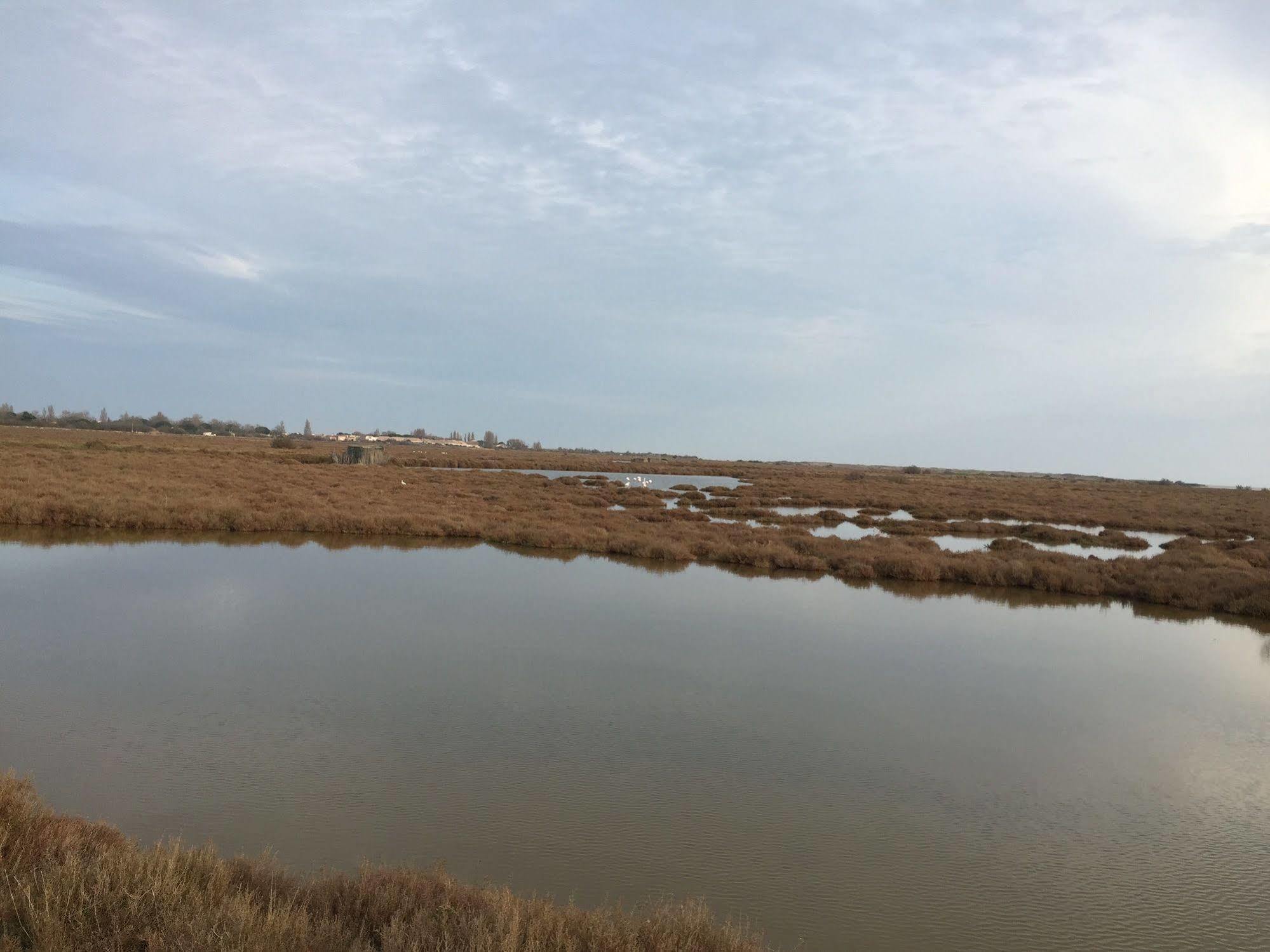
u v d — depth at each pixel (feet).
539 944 16.33
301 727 33.01
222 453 237.86
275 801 26.02
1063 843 26.27
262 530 95.45
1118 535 137.08
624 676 43.01
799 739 34.78
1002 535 132.77
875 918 21.12
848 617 62.39
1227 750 36.11
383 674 40.88
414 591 63.26
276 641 46.14
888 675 46.19
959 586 81.05
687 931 18.04
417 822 25.03
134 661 40.88
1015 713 40.24
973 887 23.11
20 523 87.66
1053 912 21.93
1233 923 21.70
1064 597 77.41
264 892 18.43
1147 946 20.47
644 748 32.73
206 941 14.82
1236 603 72.08
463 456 358.64
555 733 33.83
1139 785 31.68
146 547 78.54
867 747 34.35
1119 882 23.88
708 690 41.32
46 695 35.17
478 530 100.83
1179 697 44.45
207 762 28.89
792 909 21.33
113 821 23.90
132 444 254.68
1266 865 25.27
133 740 30.58
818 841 25.34
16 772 26.61
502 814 25.96
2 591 55.62
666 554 89.30
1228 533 153.99
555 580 71.97
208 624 49.44
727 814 26.91
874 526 139.54
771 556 88.07
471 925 16.71
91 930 15.35
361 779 28.17
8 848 18.52
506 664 43.91
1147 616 69.36
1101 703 42.73
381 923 17.53
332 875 20.67
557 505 140.67
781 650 50.49
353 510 111.14
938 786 30.50
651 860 23.50
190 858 18.85
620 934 17.47
